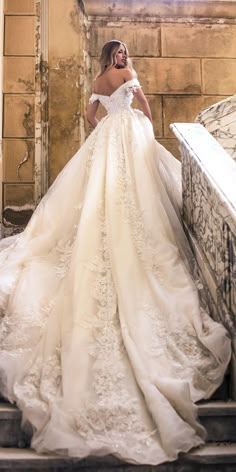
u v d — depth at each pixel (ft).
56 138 20.45
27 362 9.84
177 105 21.08
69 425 8.47
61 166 20.31
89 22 21.33
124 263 11.36
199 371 9.66
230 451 8.32
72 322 10.18
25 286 11.44
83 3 21.27
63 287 11.27
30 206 20.04
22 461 8.18
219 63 21.35
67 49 21.04
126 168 13.64
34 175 20.25
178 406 8.75
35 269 12.00
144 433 8.42
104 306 10.64
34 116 20.54
